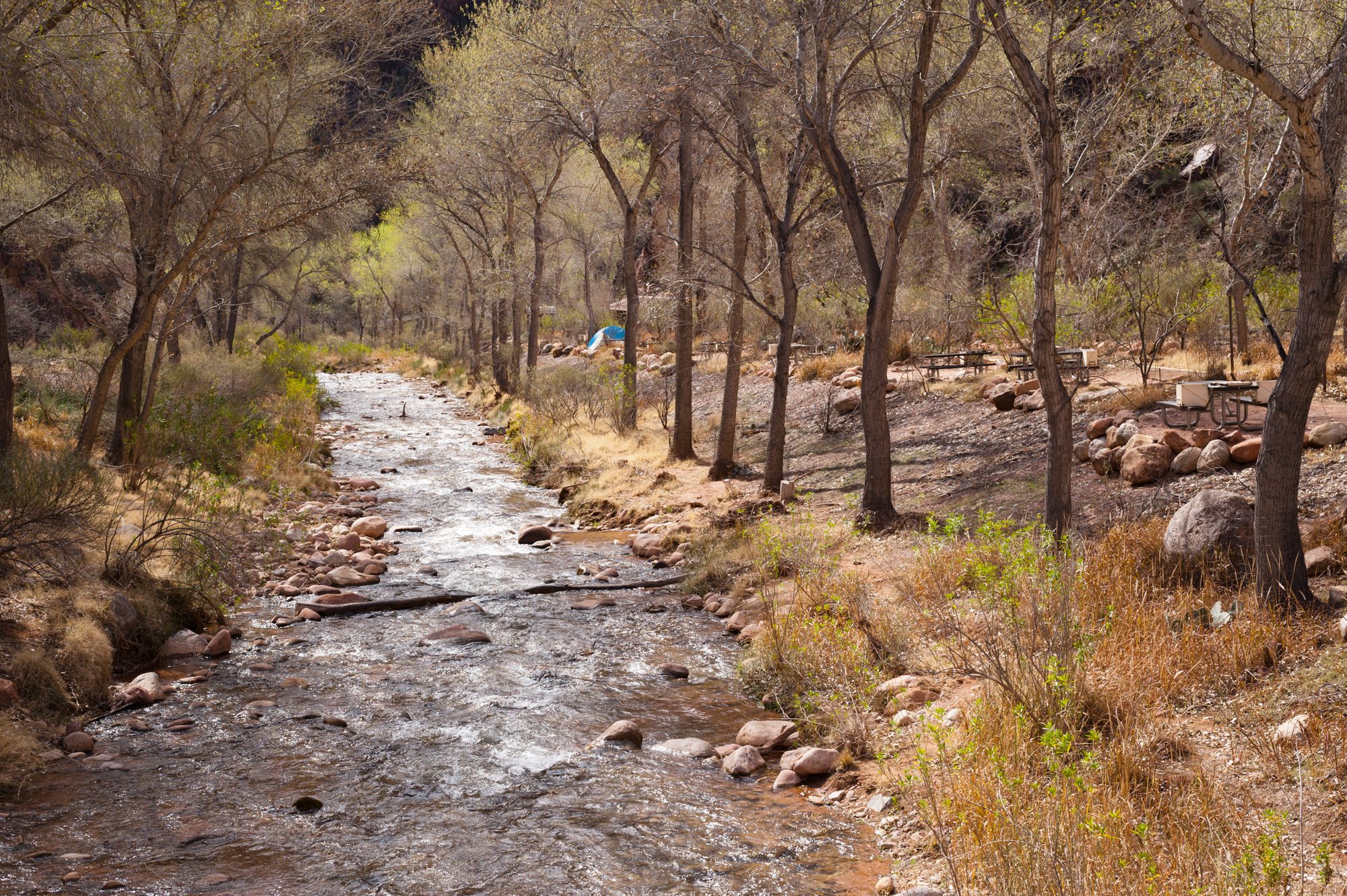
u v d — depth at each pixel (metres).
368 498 16.34
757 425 20.86
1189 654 6.08
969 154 16.23
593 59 18.55
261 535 11.70
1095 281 19.53
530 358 29.31
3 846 5.03
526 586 11.08
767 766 6.23
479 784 5.93
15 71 9.48
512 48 21.72
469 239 32.28
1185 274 18.34
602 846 5.12
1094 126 15.29
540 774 6.09
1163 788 4.79
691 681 7.90
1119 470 11.31
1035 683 5.70
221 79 12.84
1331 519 8.08
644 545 12.75
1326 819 4.35
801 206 18.86
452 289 48.91
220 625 9.30
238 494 13.60
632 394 20.95
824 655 7.42
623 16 14.08
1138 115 17.02
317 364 48.56
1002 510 11.25
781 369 14.33
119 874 4.77
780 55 12.52
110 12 11.50
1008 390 16.33
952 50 12.30
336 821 5.42
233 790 5.81
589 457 18.94
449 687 7.74
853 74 13.70
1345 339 15.66
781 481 14.40
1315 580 7.16
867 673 6.78
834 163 11.87
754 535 11.21
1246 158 13.73
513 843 5.16
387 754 6.39
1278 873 3.51
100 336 29.50
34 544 7.75
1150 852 3.94
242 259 34.09
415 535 13.98
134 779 5.95
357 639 9.05
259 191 14.43
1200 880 3.71
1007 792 4.57
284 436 18.00
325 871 4.86
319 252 41.12
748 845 5.11
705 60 12.28
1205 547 7.27
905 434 16.95
